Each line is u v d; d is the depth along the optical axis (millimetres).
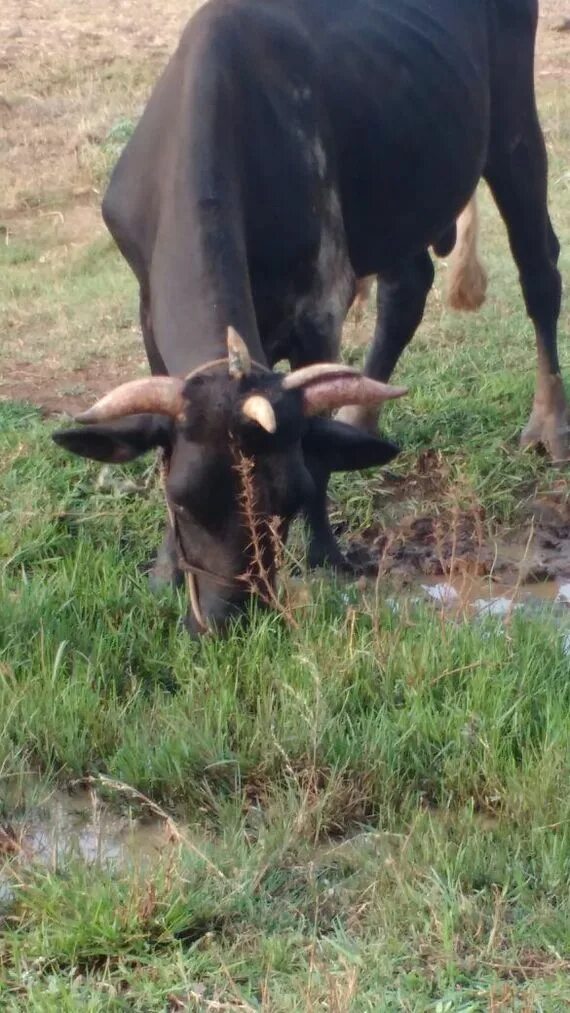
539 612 5496
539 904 3598
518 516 6461
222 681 4570
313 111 5543
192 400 4305
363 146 5855
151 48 16969
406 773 4199
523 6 7082
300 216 5395
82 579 5402
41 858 3873
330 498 6473
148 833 4059
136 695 4578
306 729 4250
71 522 6039
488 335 8609
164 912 3512
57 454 6625
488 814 4117
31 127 14219
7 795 4164
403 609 5117
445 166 6410
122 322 9234
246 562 4477
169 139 5223
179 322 4793
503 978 3352
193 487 4312
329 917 3615
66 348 8664
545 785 3998
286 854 3852
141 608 5191
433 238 6719
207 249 4844
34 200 12461
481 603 5652
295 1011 3137
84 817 4141
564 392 7227
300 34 5668
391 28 6156
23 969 3369
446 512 6352
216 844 3926
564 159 12883
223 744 4281
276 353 5676
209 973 3369
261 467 4316
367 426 6785
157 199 5270
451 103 6367
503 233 11227
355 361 8250
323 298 5645
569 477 6793
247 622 4723
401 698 4598
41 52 16594
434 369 7969
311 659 4559
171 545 5355
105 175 12805
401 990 3271
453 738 4312
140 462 6539
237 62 5285
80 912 3494
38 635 4910
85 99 14930
